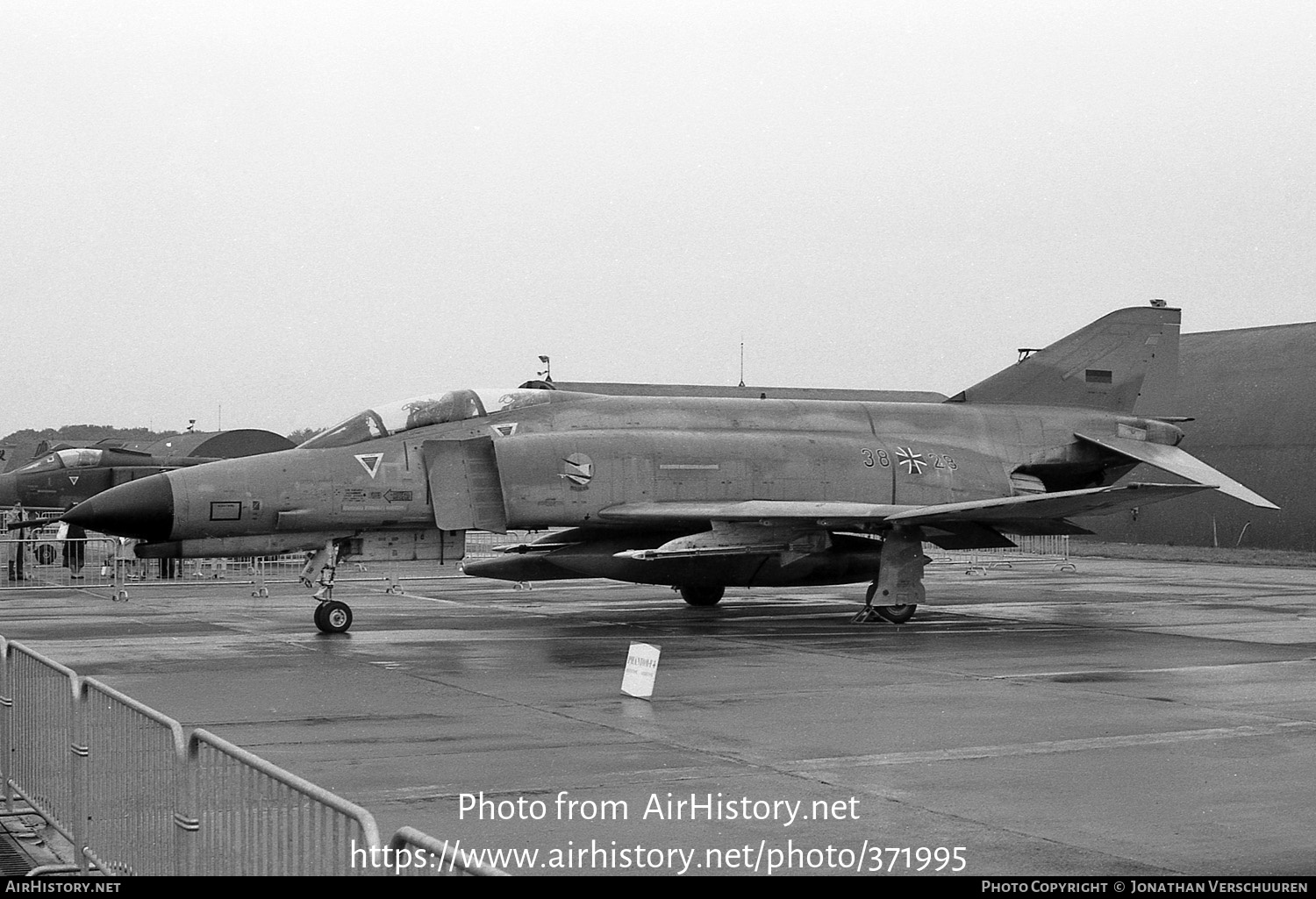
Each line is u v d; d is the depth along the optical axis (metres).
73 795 6.86
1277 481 39.38
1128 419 23.02
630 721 10.23
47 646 15.26
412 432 18.22
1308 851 6.63
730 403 20.64
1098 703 11.14
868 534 20.16
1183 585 26.47
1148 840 6.82
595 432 18.89
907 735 9.67
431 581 28.06
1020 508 17.25
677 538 19.33
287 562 33.62
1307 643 15.81
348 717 10.40
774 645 15.57
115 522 16.59
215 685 12.07
